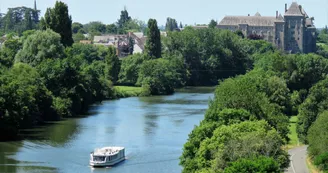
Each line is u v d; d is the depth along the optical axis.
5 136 174.50
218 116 140.75
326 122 138.75
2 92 181.25
